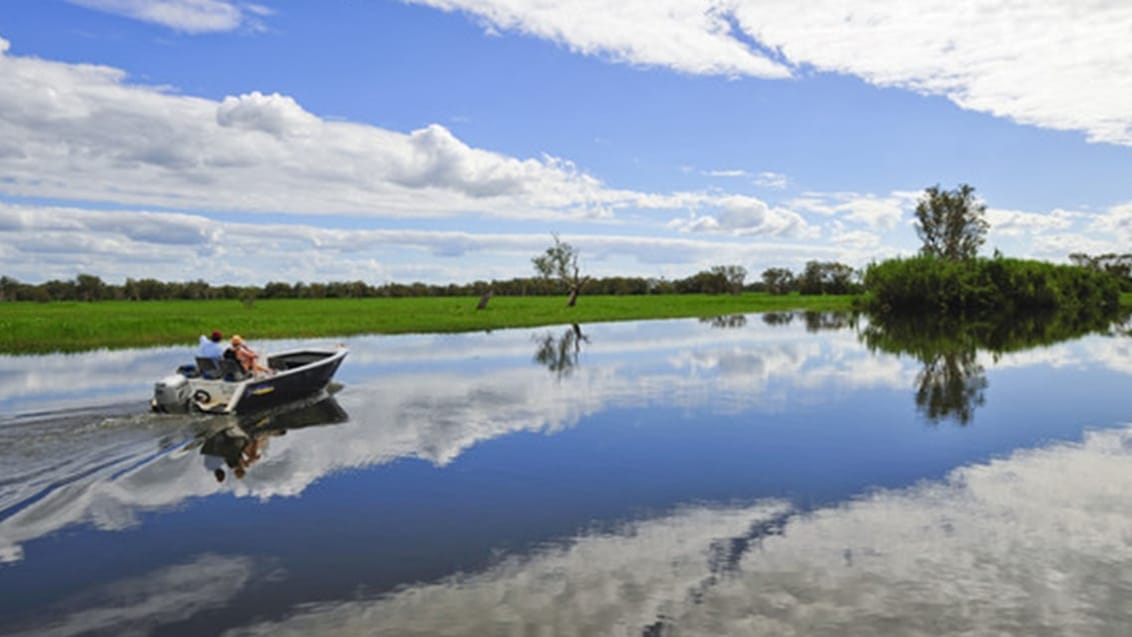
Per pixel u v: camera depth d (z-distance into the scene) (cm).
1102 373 1892
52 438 1127
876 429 1221
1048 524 754
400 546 708
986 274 5453
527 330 3594
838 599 580
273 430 1231
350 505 837
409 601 587
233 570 654
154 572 650
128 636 535
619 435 1187
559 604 577
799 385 1709
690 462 1016
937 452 1064
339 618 559
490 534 739
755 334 3297
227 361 1377
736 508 817
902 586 604
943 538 715
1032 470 966
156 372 1923
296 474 963
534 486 908
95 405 1384
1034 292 5459
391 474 963
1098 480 916
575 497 862
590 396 1566
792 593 592
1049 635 522
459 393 1612
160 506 834
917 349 2544
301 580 631
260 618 562
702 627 534
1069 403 1451
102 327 2955
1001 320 4384
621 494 873
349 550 700
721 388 1667
